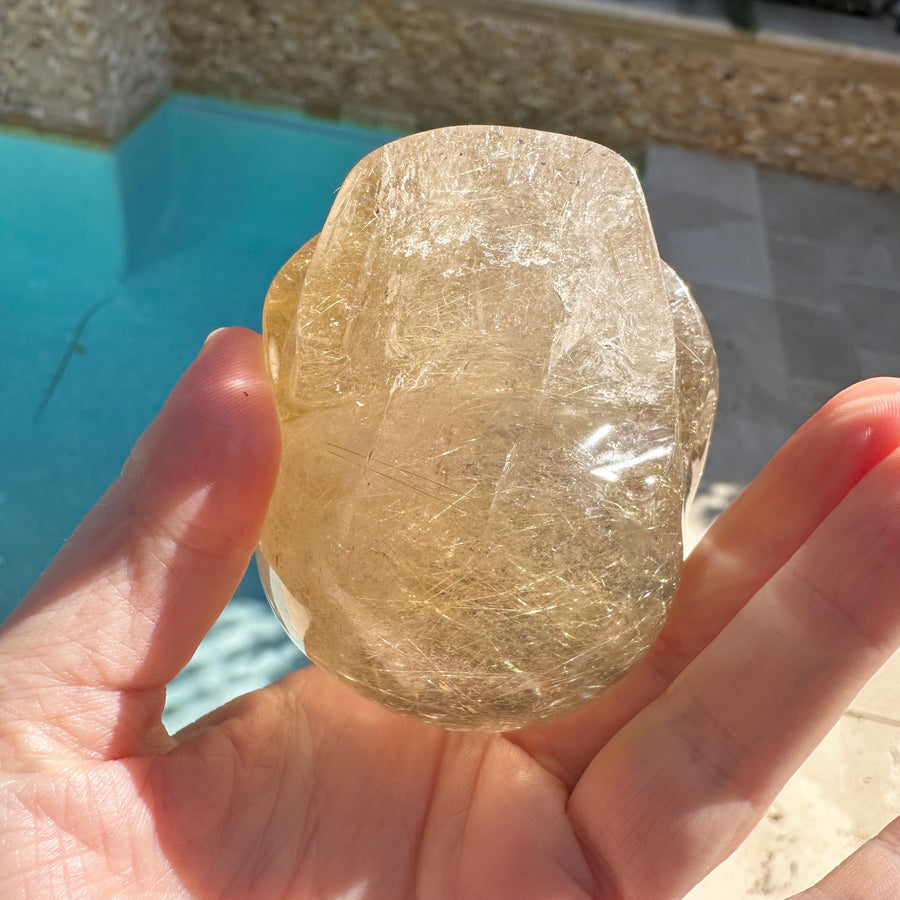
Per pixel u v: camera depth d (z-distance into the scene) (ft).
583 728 0.43
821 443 0.42
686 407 0.41
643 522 0.35
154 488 0.36
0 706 0.36
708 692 0.37
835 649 0.35
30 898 0.34
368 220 0.39
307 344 0.38
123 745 0.38
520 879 0.37
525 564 0.34
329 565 0.35
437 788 0.41
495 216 0.38
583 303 0.37
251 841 0.38
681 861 0.36
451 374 0.36
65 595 0.37
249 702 0.43
